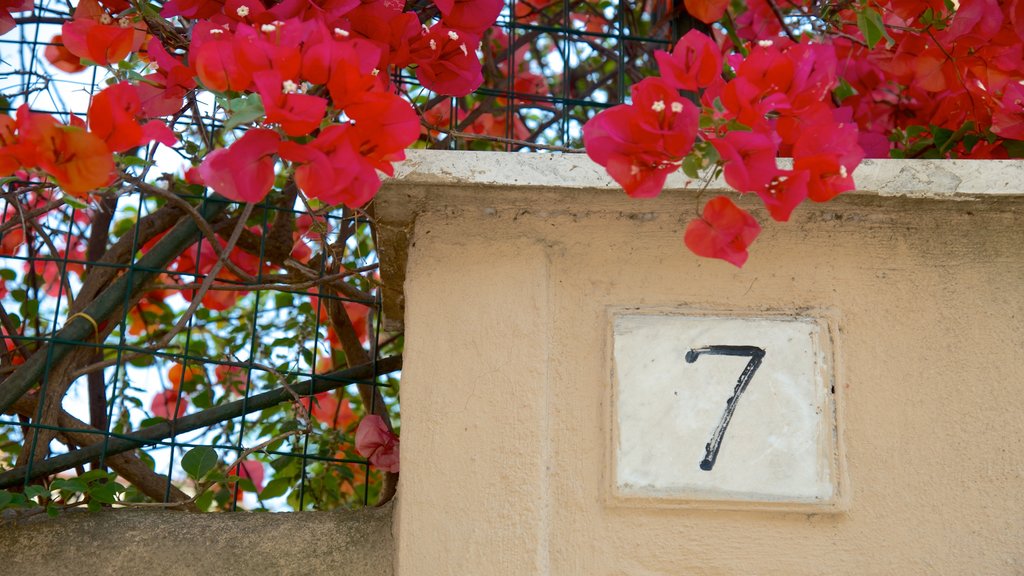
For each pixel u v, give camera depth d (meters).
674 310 1.62
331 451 2.66
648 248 1.65
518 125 2.87
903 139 2.20
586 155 1.61
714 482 1.54
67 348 1.95
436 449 1.55
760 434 1.56
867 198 1.63
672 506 1.54
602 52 2.43
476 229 1.65
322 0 1.69
